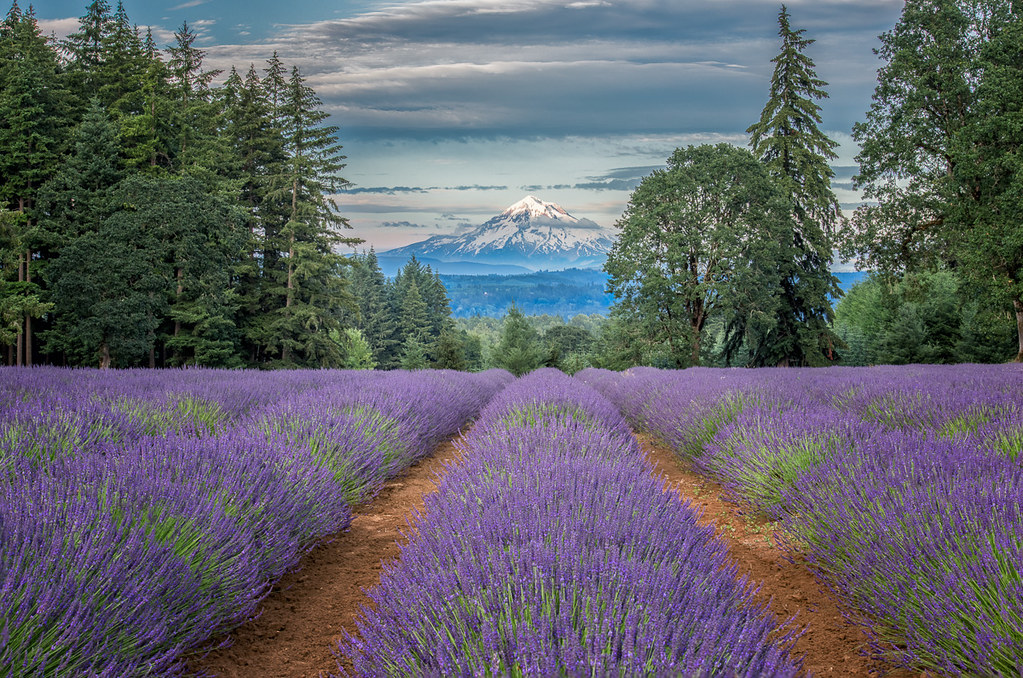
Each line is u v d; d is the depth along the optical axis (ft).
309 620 11.16
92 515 9.17
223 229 118.21
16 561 7.65
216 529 10.69
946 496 11.53
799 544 14.19
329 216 150.41
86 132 117.60
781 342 123.85
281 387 34.73
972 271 86.89
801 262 125.80
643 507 11.02
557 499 11.51
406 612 7.89
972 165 84.84
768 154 129.90
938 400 23.31
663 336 120.37
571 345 313.73
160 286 107.55
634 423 39.99
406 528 16.74
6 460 11.69
